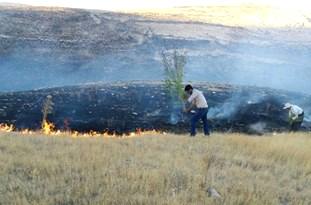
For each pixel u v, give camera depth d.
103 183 8.61
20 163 9.67
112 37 84.88
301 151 13.06
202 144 14.02
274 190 9.27
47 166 9.41
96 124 33.91
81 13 100.31
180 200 7.90
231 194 8.55
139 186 8.47
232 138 15.23
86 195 7.97
